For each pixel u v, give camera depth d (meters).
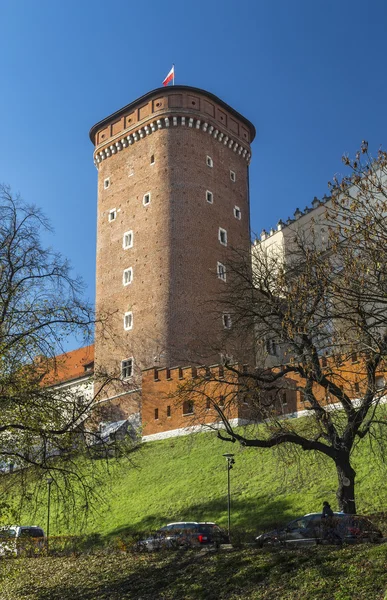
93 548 30.70
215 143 65.19
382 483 28.73
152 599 20.47
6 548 20.44
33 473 20.84
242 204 66.62
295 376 41.62
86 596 22.22
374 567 17.39
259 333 28.69
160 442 46.47
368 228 18.67
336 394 24.08
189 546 25.92
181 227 59.41
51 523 34.06
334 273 20.50
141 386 52.81
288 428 26.02
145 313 57.81
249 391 27.41
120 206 63.84
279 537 23.00
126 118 66.06
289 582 18.28
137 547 27.56
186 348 55.72
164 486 38.34
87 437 21.30
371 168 19.34
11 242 21.05
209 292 58.62
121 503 38.03
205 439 43.06
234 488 34.41
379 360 21.72
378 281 18.11
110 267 62.44
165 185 60.78
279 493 31.78
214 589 19.66
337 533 20.91
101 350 59.78
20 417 19.75
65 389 22.28
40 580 25.19
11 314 20.50
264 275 30.52
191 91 63.78
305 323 22.11
